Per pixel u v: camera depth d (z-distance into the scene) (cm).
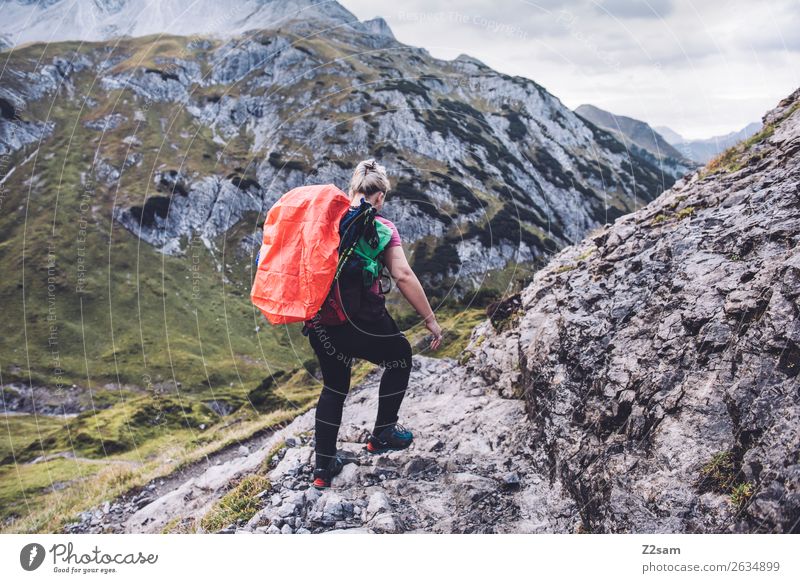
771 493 318
